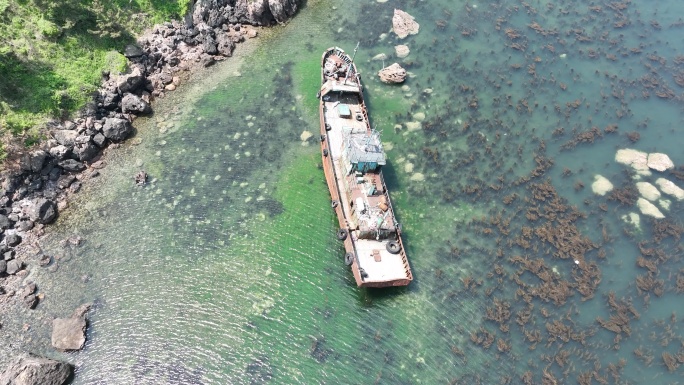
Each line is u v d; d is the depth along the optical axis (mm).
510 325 35188
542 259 38719
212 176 42156
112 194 40438
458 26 58156
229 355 32688
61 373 30625
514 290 37000
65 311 34062
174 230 38719
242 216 39875
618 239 40406
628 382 32781
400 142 46156
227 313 34594
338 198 38844
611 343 34562
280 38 53906
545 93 51875
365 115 45062
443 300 36188
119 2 50312
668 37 59438
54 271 35844
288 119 46500
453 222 40844
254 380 31734
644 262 38750
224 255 37562
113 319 33969
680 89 53281
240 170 42688
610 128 48438
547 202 42562
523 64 54531
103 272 36156
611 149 47312
